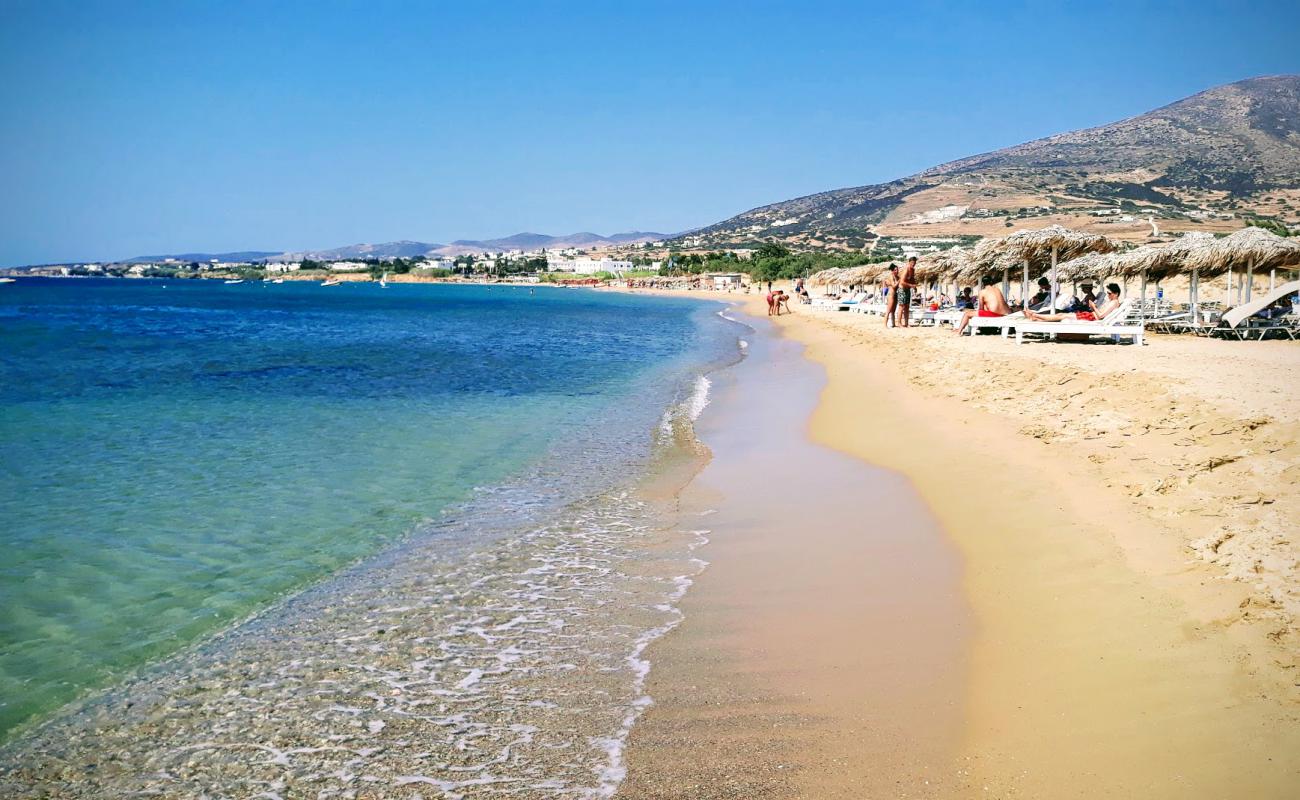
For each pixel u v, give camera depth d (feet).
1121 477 28.40
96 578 24.39
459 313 253.65
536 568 25.27
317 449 42.39
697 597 22.68
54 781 14.90
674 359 98.27
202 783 14.79
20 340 121.39
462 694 17.63
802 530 28.04
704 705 16.74
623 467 38.83
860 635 19.47
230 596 23.15
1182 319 82.79
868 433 43.11
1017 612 19.57
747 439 44.93
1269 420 31.94
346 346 117.70
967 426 40.86
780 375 74.43
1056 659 16.97
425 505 32.22
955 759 14.16
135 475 36.50
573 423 50.98
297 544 27.50
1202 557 20.38
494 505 32.30
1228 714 13.99
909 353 75.41
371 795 14.28
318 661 19.29
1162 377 45.42
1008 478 30.68
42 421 50.60
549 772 14.69
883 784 13.64
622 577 24.43
